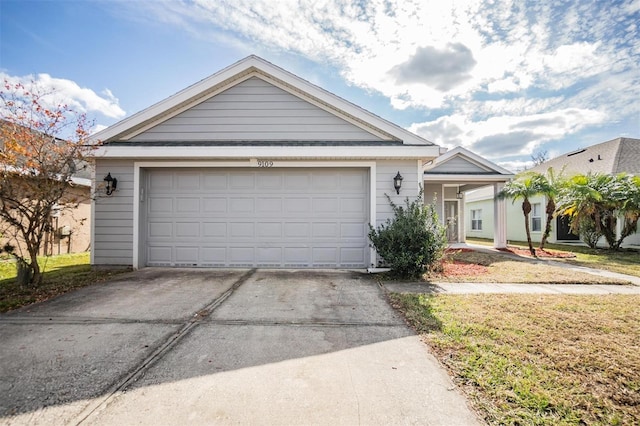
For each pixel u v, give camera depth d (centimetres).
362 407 219
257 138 750
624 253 1109
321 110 751
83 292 525
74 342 329
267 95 753
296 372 266
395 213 688
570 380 251
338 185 743
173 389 241
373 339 336
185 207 749
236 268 736
